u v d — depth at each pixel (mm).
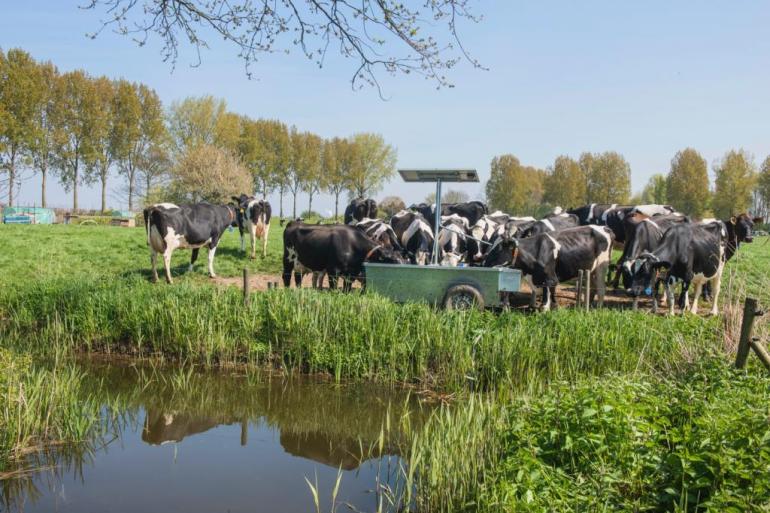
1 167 50281
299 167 72312
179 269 18516
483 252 16812
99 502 5742
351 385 9742
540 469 4750
